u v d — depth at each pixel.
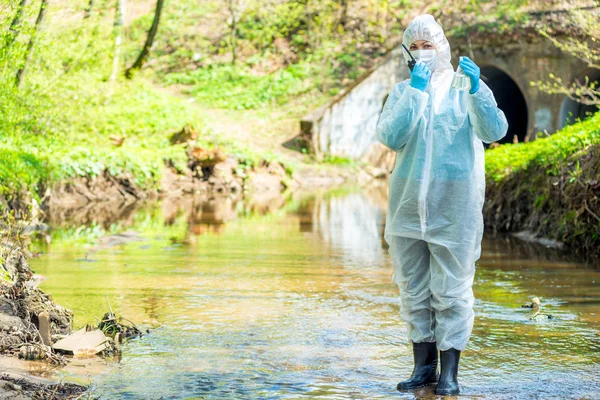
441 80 5.82
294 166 29.86
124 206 20.25
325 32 38.22
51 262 11.09
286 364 6.29
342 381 5.87
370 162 33.88
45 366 6.04
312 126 32.41
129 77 33.94
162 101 30.73
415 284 5.83
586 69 31.00
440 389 5.57
